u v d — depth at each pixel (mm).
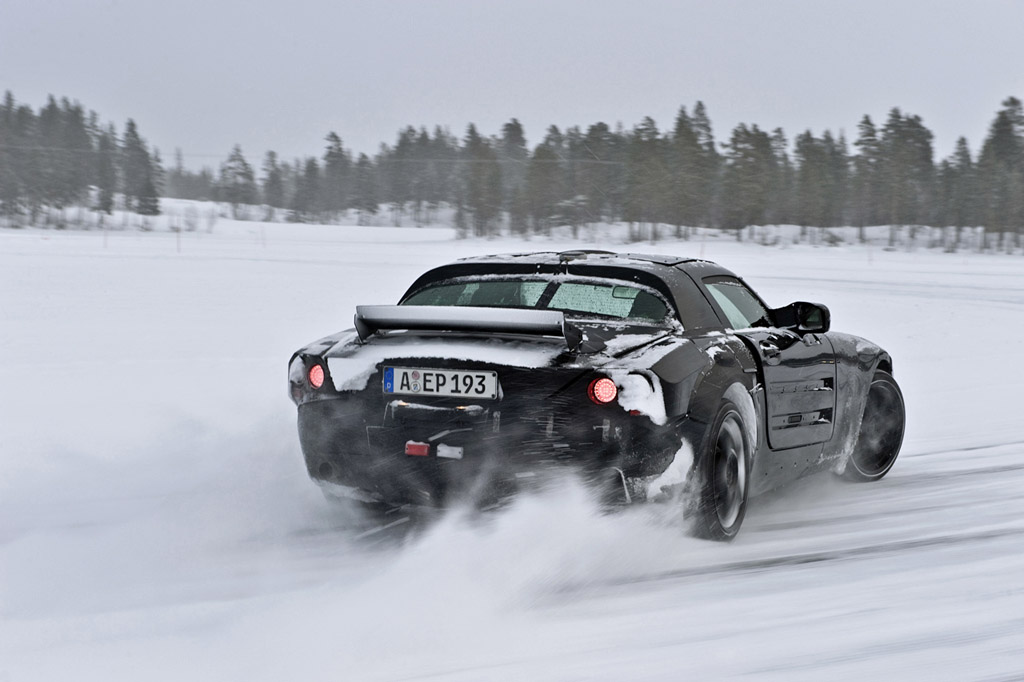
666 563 4219
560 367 3992
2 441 6617
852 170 144750
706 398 4203
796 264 51094
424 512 4836
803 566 4234
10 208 142125
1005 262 67875
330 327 15555
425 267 39219
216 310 18266
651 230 129500
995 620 3564
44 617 3512
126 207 179375
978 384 10562
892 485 6027
